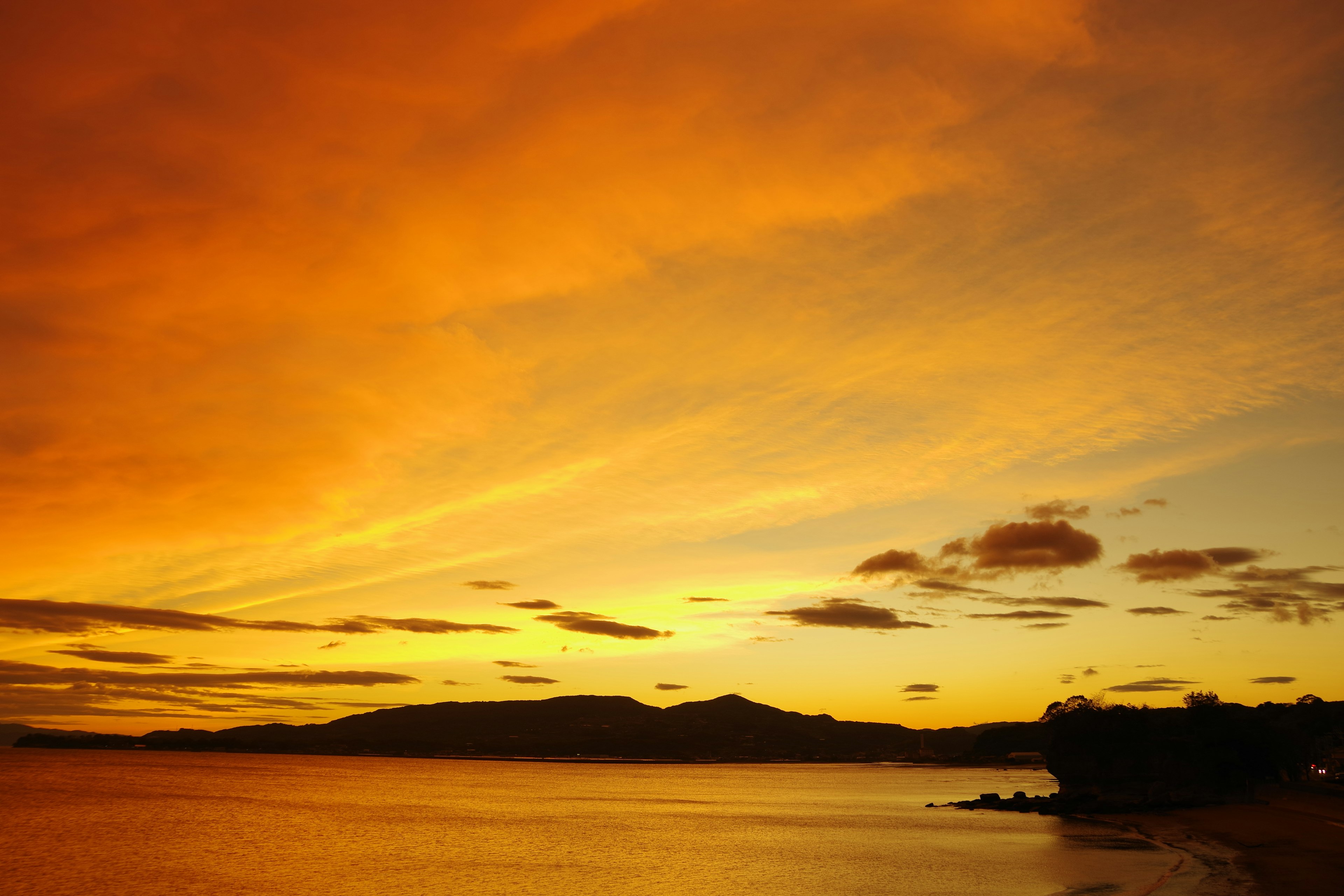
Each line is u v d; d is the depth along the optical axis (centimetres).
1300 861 6662
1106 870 7425
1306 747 17875
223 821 12788
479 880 7669
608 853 9781
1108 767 16438
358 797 19588
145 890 6962
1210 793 14975
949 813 16312
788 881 7562
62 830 10969
